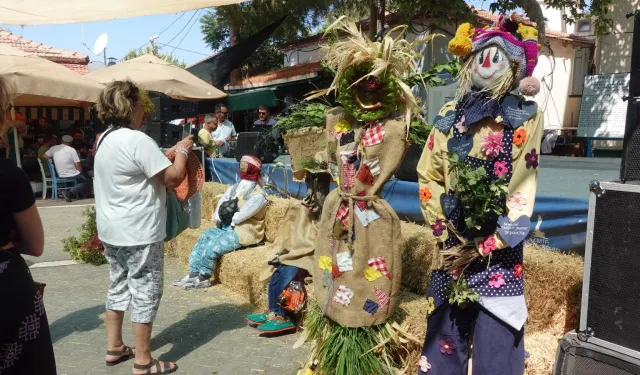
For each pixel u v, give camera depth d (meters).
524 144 2.28
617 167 6.51
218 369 3.42
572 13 10.21
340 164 2.86
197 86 9.34
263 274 4.01
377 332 2.83
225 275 4.97
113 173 3.15
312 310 3.07
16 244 2.21
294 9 11.89
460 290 2.33
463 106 2.41
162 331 4.05
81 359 3.58
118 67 9.39
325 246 2.93
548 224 3.43
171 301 4.72
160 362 3.39
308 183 3.53
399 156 2.74
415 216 4.25
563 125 14.55
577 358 2.37
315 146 3.39
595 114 11.51
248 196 5.18
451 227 2.44
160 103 4.76
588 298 2.37
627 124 2.43
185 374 3.36
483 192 2.17
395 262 2.80
